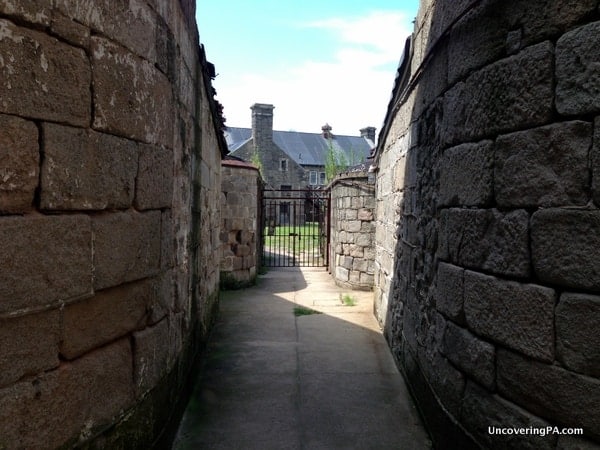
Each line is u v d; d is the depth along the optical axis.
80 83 1.74
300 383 4.09
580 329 1.77
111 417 1.97
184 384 3.41
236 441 3.07
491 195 2.21
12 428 1.51
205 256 4.72
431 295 3.14
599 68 1.71
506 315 2.10
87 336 1.82
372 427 3.29
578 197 1.77
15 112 1.49
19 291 1.52
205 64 4.07
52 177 1.62
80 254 1.75
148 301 2.27
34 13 1.55
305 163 40.41
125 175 2.02
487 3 2.27
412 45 3.97
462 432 2.46
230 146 38.12
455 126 2.59
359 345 5.22
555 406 1.86
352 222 8.70
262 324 6.10
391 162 5.38
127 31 2.03
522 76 2.01
